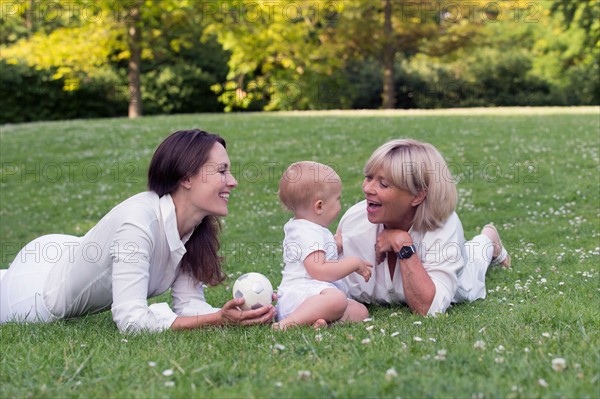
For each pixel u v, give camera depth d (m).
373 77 35.44
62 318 4.34
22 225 10.71
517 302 4.62
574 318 3.78
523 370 2.65
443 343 3.16
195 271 4.23
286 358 3.01
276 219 9.59
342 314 4.08
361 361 2.86
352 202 10.17
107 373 2.83
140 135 17.78
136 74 30.61
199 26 32.75
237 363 2.93
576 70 33.62
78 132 18.80
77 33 29.59
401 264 4.31
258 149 14.66
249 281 4.07
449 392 2.43
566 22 30.95
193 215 3.98
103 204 11.78
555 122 16.27
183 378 2.74
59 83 31.39
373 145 14.44
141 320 3.71
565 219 8.47
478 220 8.73
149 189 4.00
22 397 2.59
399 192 4.22
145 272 3.82
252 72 35.28
